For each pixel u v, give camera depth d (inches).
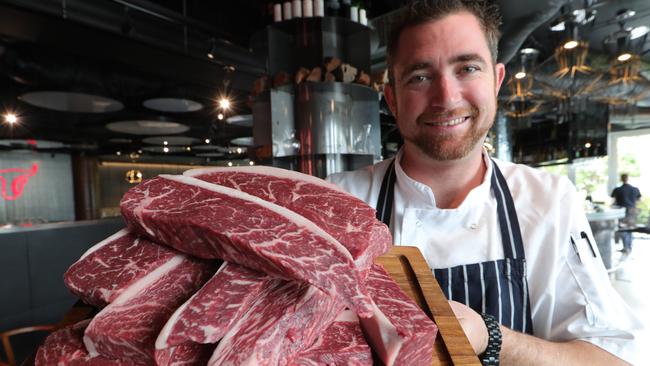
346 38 148.9
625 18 177.3
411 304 33.4
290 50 145.5
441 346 33.3
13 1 124.3
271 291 29.6
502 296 45.9
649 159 359.3
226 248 29.0
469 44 44.9
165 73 198.8
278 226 29.5
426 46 45.8
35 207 262.8
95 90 186.1
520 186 54.8
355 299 25.8
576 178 400.2
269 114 136.6
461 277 47.2
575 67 191.3
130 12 150.9
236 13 208.5
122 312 28.9
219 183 38.2
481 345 36.2
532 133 345.4
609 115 299.3
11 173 251.9
